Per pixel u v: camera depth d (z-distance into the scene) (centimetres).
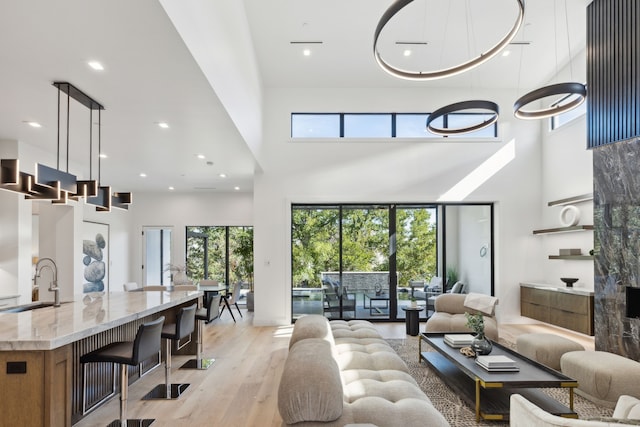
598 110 542
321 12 592
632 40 487
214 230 1074
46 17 254
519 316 784
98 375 369
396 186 793
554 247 748
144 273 1047
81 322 300
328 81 786
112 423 331
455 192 794
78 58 313
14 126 488
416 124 812
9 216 569
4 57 310
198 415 353
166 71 337
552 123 775
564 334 688
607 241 527
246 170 782
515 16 596
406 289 808
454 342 437
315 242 809
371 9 586
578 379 386
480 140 798
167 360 411
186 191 1054
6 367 247
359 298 805
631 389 353
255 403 381
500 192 795
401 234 813
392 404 243
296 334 352
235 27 493
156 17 256
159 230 1066
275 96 802
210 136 537
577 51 688
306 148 795
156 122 474
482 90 808
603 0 534
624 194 504
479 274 813
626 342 497
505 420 334
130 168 752
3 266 565
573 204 692
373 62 723
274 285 779
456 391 388
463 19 604
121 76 347
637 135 477
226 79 436
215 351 578
